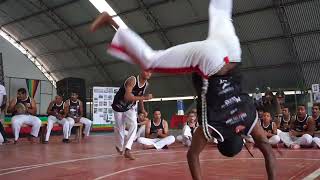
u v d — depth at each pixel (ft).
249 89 61.62
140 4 59.88
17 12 73.46
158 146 26.78
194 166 8.00
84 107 58.08
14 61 83.10
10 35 82.53
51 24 73.41
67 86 56.59
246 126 7.57
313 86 44.52
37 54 84.89
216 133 7.36
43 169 15.66
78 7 66.13
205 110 7.36
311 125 26.37
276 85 58.65
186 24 59.47
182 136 30.45
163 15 60.34
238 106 7.41
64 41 76.59
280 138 26.63
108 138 39.91
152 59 6.56
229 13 7.57
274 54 56.08
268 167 8.28
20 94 32.40
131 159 18.97
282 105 45.42
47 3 68.28
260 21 53.57
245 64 59.67
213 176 12.97
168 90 71.15
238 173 13.62
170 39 63.72
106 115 55.57
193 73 7.52
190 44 7.02
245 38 56.70
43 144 31.45
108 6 63.52
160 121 28.09
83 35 72.64
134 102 18.95
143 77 17.63
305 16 50.01
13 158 20.17
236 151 7.72
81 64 80.02
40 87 77.36
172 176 13.15
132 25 65.26
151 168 15.42
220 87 7.26
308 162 16.85
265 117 26.94
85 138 39.63
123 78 75.87
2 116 39.65
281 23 51.62
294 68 55.26
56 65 85.10
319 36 50.88
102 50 73.46
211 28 7.38
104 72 77.82
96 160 18.79
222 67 7.15
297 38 52.39
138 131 28.63
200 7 55.57
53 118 33.55
